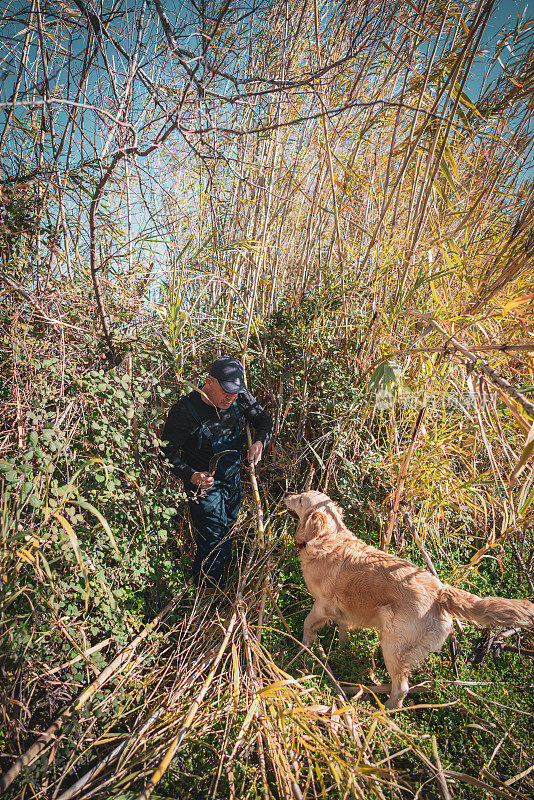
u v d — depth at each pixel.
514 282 2.92
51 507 2.32
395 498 3.20
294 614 3.17
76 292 3.20
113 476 2.60
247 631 2.73
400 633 2.52
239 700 2.39
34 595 2.20
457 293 3.49
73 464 2.67
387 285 3.64
